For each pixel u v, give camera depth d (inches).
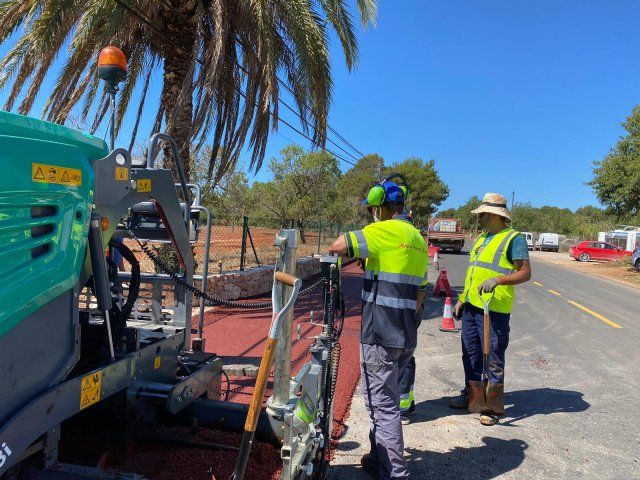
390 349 129.4
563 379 257.1
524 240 184.9
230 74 468.1
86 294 121.3
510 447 172.1
